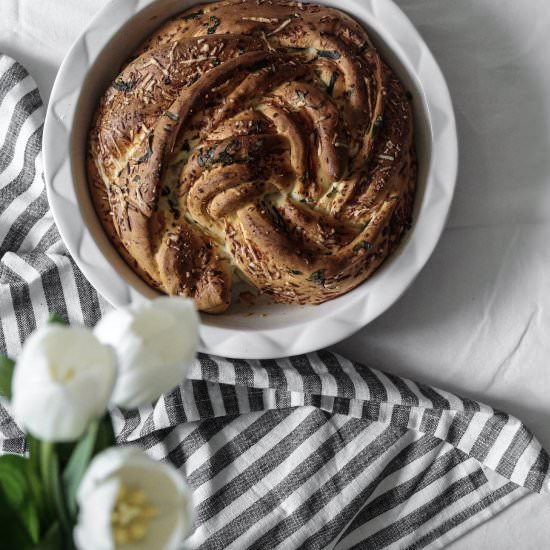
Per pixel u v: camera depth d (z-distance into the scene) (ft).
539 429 2.90
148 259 2.62
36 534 1.87
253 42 2.59
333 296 2.68
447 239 2.90
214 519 2.81
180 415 2.79
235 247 2.61
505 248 2.90
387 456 2.86
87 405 1.50
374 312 2.64
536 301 2.89
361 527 2.88
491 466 2.85
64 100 2.63
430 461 2.89
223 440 2.86
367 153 2.58
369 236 2.59
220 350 2.64
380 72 2.61
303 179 2.57
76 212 2.62
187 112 2.53
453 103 2.89
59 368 1.49
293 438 2.86
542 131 2.88
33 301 2.83
